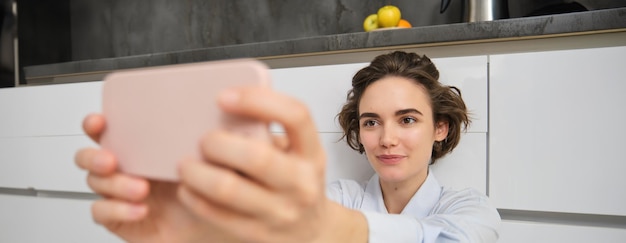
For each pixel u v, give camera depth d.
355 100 0.91
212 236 0.30
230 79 0.24
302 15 1.75
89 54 2.10
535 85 0.86
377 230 0.39
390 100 0.81
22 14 1.83
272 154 0.20
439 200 0.86
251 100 0.20
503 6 1.24
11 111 1.32
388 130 0.80
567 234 0.86
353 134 0.97
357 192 0.96
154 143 0.28
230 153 0.20
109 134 0.30
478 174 0.92
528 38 0.95
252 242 0.24
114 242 1.21
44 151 1.29
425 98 0.83
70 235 1.27
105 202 0.28
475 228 0.63
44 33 1.95
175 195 0.32
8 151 1.34
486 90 0.90
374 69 0.87
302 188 0.20
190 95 0.26
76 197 1.30
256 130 0.22
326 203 0.28
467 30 0.97
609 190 0.83
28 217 1.33
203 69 0.25
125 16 2.03
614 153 0.83
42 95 1.27
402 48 1.05
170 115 0.27
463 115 0.87
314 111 1.02
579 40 0.93
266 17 1.80
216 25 1.88
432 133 0.85
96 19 2.08
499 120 0.89
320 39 1.09
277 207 0.21
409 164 0.81
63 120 1.25
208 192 0.20
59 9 2.04
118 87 0.30
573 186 0.85
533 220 0.92
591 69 0.83
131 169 0.29
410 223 0.44
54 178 1.28
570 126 0.85
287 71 1.03
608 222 0.87
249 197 0.20
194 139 0.25
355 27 1.68
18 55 1.81
